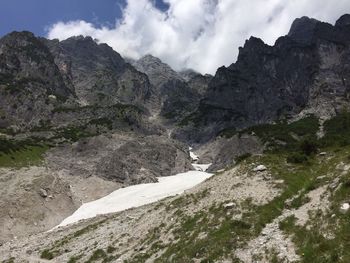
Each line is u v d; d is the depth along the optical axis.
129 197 119.06
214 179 61.19
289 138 162.62
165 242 50.28
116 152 154.25
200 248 43.38
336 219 37.81
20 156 137.62
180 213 55.84
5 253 75.06
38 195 108.50
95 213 107.62
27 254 70.19
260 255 38.62
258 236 42.19
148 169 152.75
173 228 52.69
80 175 137.62
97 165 144.50
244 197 50.62
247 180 54.69
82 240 67.56
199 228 48.53
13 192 105.62
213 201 53.84
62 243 70.44
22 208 101.81
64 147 158.12
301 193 47.03
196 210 54.09
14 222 97.50
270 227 43.06
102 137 166.00
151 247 50.53
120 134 189.88
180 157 173.50
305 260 34.97
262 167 55.94
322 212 40.38
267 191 50.19
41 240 80.50
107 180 137.50
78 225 86.38
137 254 50.59
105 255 55.28
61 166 141.75
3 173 117.56
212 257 40.94
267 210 46.41
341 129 163.12
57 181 118.56
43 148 154.38
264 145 160.25
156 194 115.19
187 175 152.88
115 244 57.88
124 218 72.38
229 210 49.16
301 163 55.34
